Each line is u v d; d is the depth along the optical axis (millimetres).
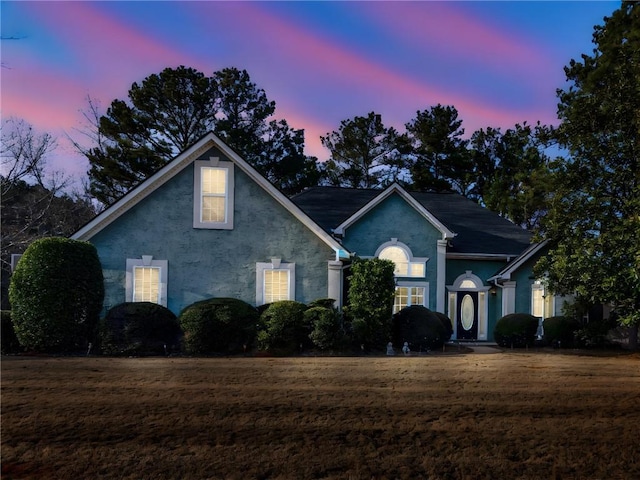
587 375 12961
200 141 18188
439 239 21922
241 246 18594
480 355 17172
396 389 10664
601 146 19281
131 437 7180
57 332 15305
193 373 12219
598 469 6332
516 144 41719
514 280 22375
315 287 18906
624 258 17547
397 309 21516
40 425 7691
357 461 6430
